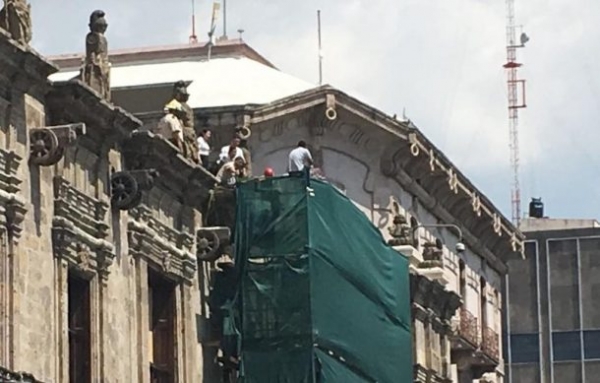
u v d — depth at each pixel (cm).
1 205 5253
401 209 8094
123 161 5894
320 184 6356
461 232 8750
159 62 7981
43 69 5406
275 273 6253
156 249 6041
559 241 12350
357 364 6525
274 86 7775
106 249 5709
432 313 7744
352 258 6538
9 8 5347
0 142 5281
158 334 6128
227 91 7644
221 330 6300
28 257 5353
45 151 5388
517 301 12350
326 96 7688
